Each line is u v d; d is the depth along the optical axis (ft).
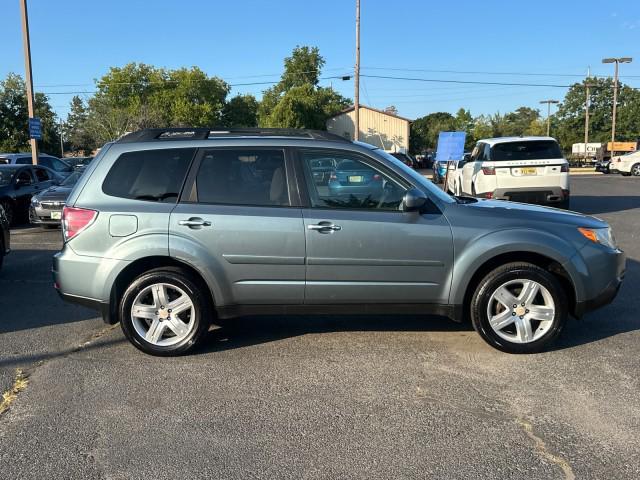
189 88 195.42
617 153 129.08
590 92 226.38
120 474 9.66
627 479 9.34
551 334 14.69
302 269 14.57
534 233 14.47
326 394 12.71
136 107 167.22
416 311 14.97
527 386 12.92
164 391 12.98
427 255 14.49
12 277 25.11
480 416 11.55
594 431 10.87
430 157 192.85
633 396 12.32
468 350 15.26
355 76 102.01
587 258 14.64
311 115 179.83
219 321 18.13
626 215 43.57
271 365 14.46
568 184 39.34
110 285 14.70
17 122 144.36
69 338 16.80
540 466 9.73
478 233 14.49
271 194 14.78
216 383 13.41
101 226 14.69
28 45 59.67
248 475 9.61
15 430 11.21
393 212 14.67
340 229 14.40
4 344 16.30
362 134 186.80
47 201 37.88
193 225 14.49
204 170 14.97
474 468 9.70
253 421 11.51
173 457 10.19
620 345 15.42
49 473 9.70
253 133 15.64
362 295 14.73
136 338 14.99
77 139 206.28
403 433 10.91
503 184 38.91
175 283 14.79
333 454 10.21
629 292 20.98
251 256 14.52
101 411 12.01
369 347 15.62
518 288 14.83
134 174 15.05
